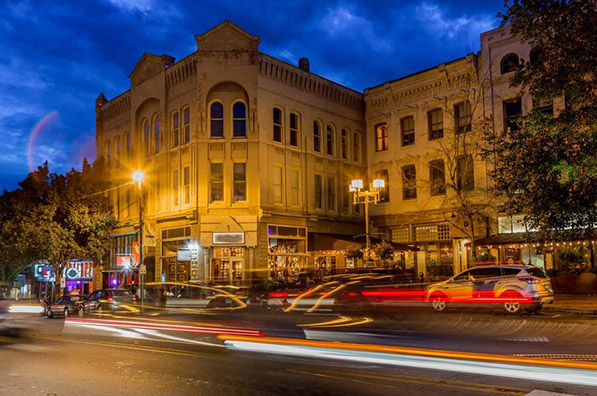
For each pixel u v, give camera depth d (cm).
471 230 2784
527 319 1788
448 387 799
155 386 855
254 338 1378
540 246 2781
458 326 1603
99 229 3741
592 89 1591
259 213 3159
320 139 3638
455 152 3020
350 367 970
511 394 750
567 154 1588
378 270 2175
